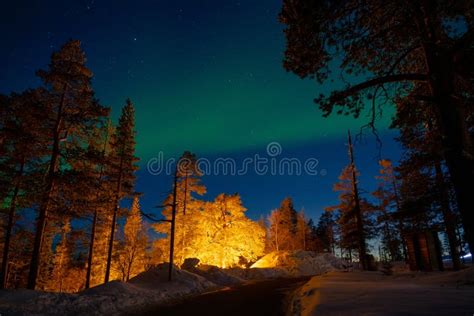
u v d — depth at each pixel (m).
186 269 27.41
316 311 7.10
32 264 15.03
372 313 5.96
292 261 38.56
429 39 6.83
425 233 18.44
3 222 20.58
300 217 60.59
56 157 17.14
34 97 17.50
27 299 12.08
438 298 6.86
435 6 6.66
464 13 7.00
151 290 17.64
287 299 12.95
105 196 19.77
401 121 9.86
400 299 7.14
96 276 32.56
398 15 7.69
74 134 18.84
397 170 18.36
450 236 16.94
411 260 19.17
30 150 17.14
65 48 18.75
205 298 15.54
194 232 34.69
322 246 64.75
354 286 11.14
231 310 11.27
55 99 18.16
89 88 18.92
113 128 27.12
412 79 6.96
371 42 7.95
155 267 23.39
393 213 19.98
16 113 16.89
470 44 6.27
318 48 7.79
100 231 29.95
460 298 6.65
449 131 6.21
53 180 16.30
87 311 12.06
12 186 16.64
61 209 16.66
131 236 34.34
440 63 6.47
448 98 6.30
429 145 14.30
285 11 8.05
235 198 37.69
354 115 8.00
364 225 31.59
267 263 40.69
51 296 12.84
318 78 8.43
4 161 17.81
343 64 8.32
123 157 24.98
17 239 21.75
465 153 5.93
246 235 36.75
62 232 28.98
